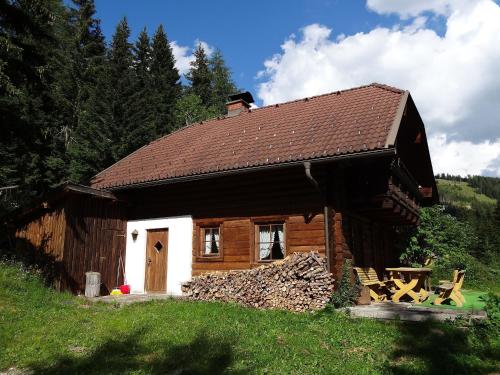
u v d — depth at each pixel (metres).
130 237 14.35
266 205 11.87
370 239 13.67
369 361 6.18
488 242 33.31
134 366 6.03
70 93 29.89
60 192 12.32
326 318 8.73
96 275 12.34
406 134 14.17
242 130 15.09
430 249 18.44
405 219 14.20
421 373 5.60
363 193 10.98
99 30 34.03
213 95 42.34
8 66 13.02
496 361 6.07
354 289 10.36
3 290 9.45
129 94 29.58
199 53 44.19
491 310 7.46
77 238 12.62
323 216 10.88
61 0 31.12
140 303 10.52
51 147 25.64
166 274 13.42
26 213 13.09
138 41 39.56
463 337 7.00
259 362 6.06
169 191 13.93
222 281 11.11
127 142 27.62
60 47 29.89
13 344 6.98
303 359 6.20
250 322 8.27
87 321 8.59
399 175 11.99
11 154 21.84
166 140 17.72
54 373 5.84
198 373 5.70
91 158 26.91
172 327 7.82
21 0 13.30
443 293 10.02
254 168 11.23
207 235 13.07
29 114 20.33
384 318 8.55
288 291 10.29
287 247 11.29
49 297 10.14
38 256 12.62
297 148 11.39
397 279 11.23
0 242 13.65
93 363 6.14
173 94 36.97
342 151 10.06
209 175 12.05
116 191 14.48
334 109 13.72
